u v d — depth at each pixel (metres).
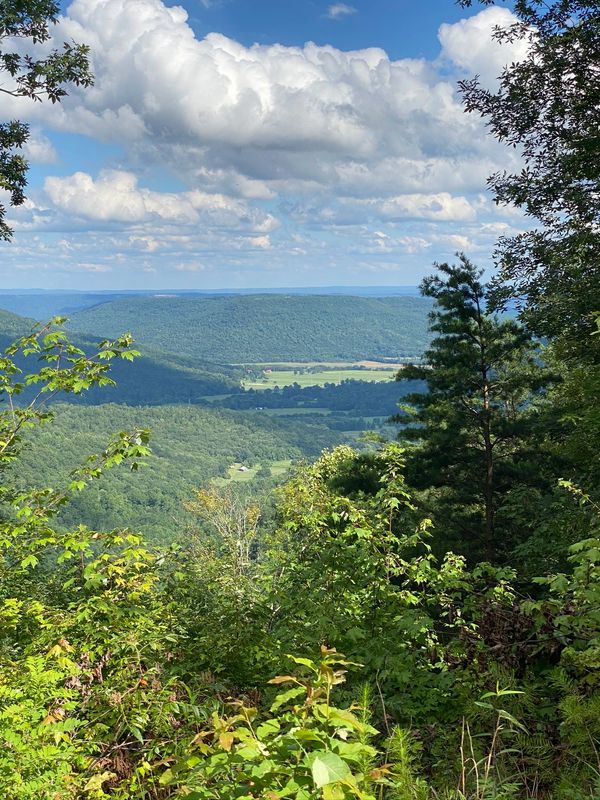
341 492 19.25
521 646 3.94
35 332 6.35
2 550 5.68
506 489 18.17
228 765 1.81
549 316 12.77
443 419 19.44
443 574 5.47
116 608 4.93
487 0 13.35
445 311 19.30
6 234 14.48
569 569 7.73
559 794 2.61
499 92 13.95
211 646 5.56
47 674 3.45
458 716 3.85
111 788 3.43
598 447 9.43
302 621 5.62
